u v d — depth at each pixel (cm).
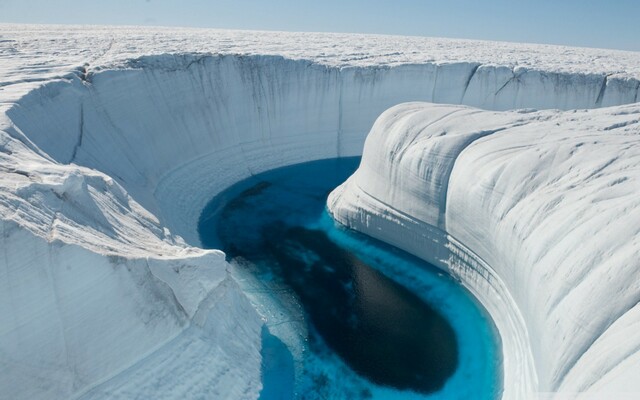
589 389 627
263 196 2028
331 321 1204
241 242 1616
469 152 1294
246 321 1064
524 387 866
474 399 964
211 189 2012
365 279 1396
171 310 857
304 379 1007
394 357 1086
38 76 1526
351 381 1011
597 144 1133
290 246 1595
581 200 931
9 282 674
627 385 555
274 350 1084
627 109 1509
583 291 761
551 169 1088
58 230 759
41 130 1305
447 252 1356
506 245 1066
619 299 701
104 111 1686
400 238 1505
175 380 812
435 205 1358
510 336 1034
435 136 1420
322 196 2044
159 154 1845
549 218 957
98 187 1084
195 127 2106
